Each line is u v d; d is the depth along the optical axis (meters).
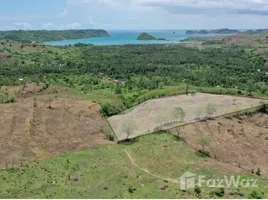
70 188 63.56
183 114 102.12
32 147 84.62
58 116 109.00
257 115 108.75
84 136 94.88
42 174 69.94
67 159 78.25
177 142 88.38
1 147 83.56
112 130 100.31
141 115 108.81
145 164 75.44
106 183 65.81
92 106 119.69
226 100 121.12
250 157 83.69
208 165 75.19
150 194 61.00
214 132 95.00
